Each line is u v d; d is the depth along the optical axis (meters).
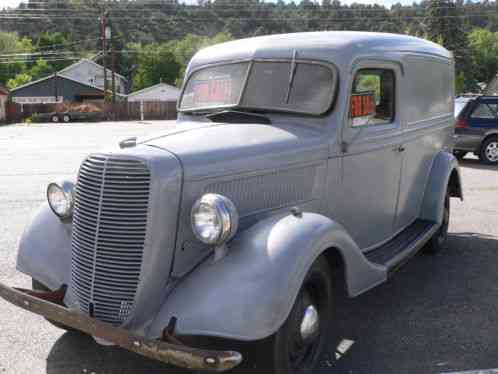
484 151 13.43
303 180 3.93
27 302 3.29
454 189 6.32
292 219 3.37
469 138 13.52
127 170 3.10
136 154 3.12
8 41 94.31
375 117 4.62
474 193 9.74
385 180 4.86
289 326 3.16
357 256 3.65
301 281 3.06
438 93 6.00
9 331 4.25
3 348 3.97
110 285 3.16
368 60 4.43
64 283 3.58
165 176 3.09
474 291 5.12
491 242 6.71
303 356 3.42
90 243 3.21
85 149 17.66
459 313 4.62
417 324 4.41
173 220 3.14
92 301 3.20
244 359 3.10
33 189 10.12
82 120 45.81
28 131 28.75
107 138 22.50
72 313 3.11
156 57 88.94
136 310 3.12
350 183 4.37
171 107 49.06
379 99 4.68
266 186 3.67
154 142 3.40
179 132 3.77
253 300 2.90
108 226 3.13
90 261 3.21
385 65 4.67
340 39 4.39
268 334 2.90
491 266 5.82
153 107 48.75
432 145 5.88
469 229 7.34
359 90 4.35
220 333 2.88
